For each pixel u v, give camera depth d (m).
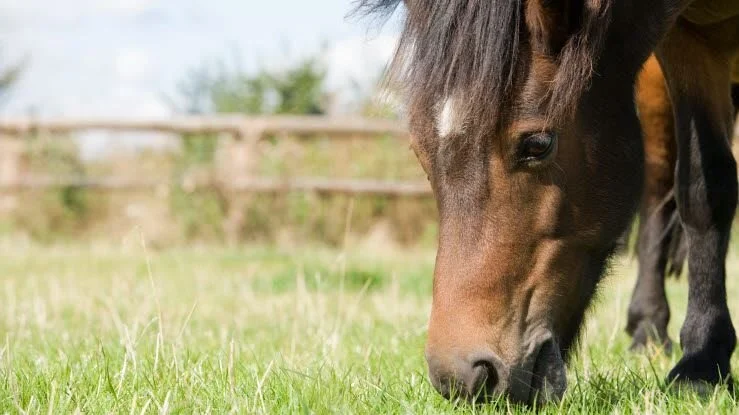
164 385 2.79
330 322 4.46
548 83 2.45
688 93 3.27
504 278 2.47
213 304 5.41
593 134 2.61
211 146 11.73
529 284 2.53
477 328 2.42
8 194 12.19
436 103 2.41
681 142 3.31
